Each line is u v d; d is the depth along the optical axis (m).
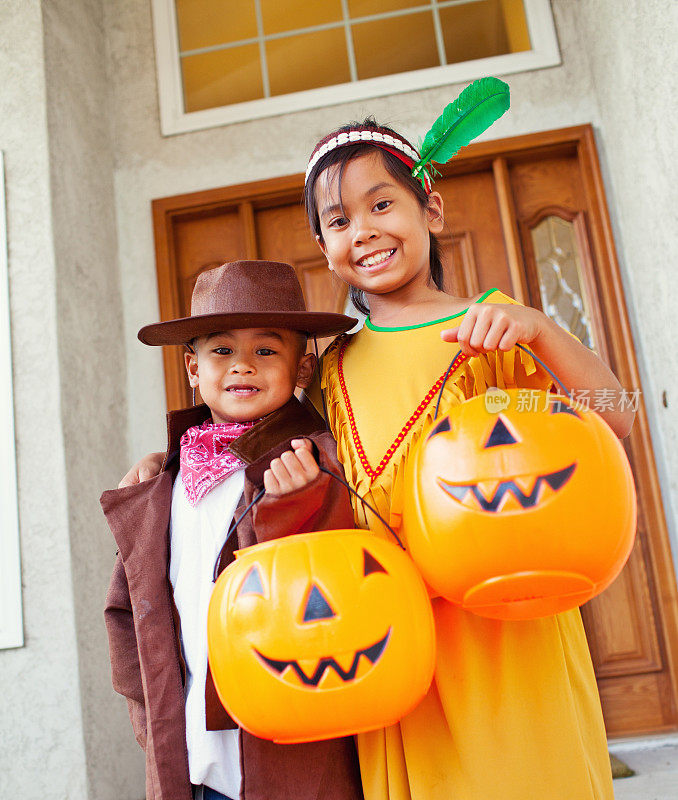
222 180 2.72
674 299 2.11
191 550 1.07
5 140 2.36
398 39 2.76
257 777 0.92
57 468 2.16
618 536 0.77
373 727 0.78
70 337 2.30
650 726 2.31
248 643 0.78
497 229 2.64
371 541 0.83
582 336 2.56
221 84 2.82
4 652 2.08
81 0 2.71
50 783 2.00
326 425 1.17
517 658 0.94
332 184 1.12
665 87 1.97
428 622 0.82
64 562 2.11
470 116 1.12
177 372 2.62
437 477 0.80
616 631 2.37
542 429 0.79
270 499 0.89
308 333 1.20
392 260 1.11
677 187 1.99
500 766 0.90
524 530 0.74
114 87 2.83
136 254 2.72
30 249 2.29
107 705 2.16
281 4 2.84
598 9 2.43
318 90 2.73
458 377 1.02
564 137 2.58
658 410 2.38
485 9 2.73
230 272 1.15
